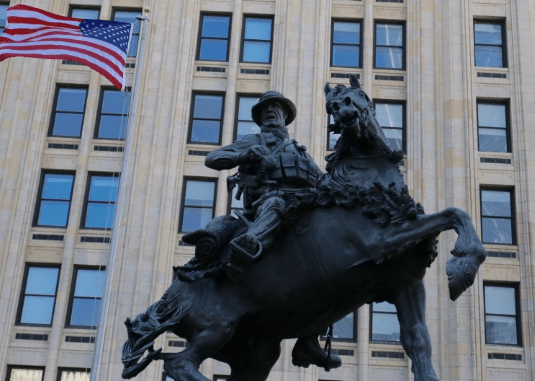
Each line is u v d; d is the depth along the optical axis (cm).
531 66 3244
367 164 464
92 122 3189
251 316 482
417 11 3328
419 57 3250
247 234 450
